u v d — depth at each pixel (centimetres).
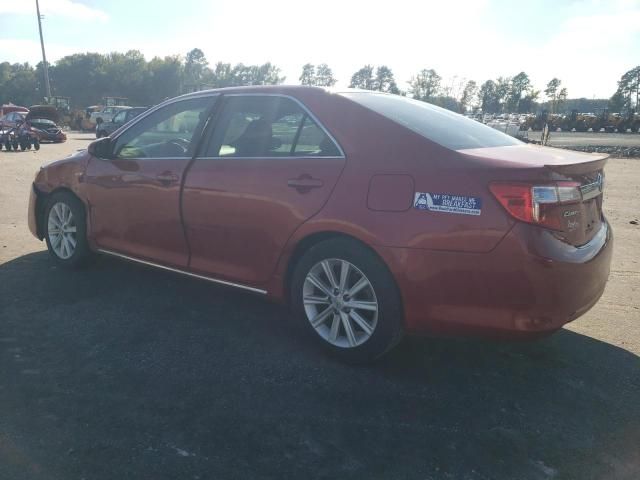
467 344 383
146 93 10131
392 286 319
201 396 306
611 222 836
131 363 341
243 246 380
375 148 332
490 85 7538
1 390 305
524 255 284
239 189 375
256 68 10875
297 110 371
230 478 241
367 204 322
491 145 347
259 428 278
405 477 245
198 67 10894
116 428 274
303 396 309
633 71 7181
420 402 307
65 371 329
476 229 292
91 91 9969
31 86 10244
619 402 313
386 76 7675
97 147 473
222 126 405
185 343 371
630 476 251
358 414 293
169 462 250
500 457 261
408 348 375
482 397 314
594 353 375
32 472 241
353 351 339
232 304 445
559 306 291
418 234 306
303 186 347
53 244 519
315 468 249
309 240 353
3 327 387
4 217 761
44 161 1628
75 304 433
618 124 4525
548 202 286
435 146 318
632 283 535
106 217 467
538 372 346
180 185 407
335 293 345
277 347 370
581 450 268
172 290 471
